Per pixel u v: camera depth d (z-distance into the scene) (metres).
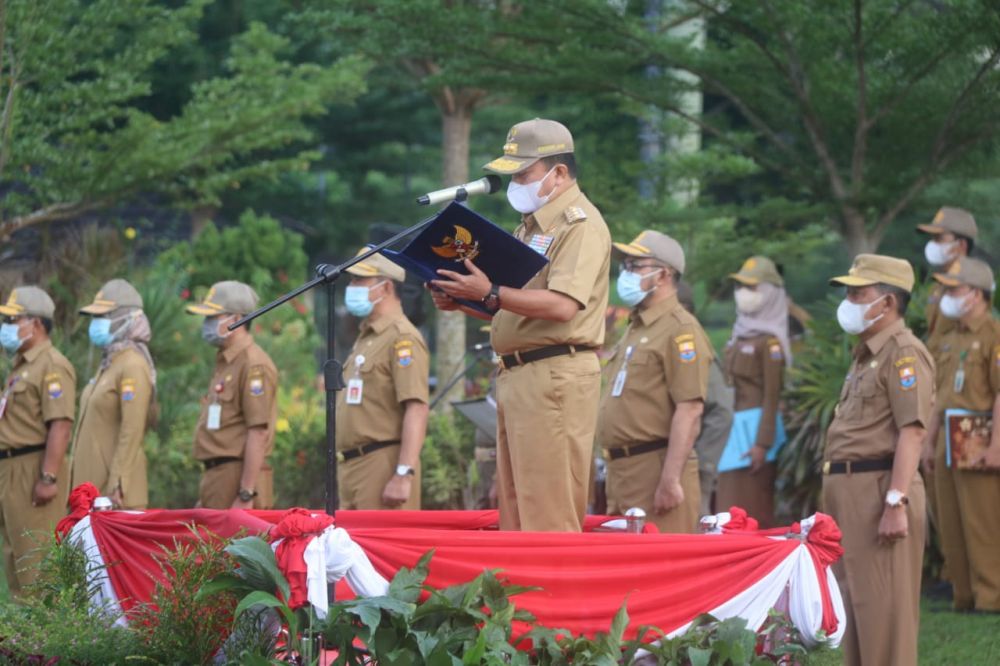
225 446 11.17
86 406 11.48
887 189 14.89
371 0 15.42
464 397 14.79
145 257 23.20
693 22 16.16
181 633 6.61
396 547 6.67
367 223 29.59
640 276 9.94
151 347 16.11
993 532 11.95
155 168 17.55
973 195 15.21
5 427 11.45
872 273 9.05
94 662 6.60
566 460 7.34
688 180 16.73
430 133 29.80
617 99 16.45
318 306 27.27
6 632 6.75
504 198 26.94
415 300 14.47
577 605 6.86
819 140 15.02
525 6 14.84
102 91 16.89
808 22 13.87
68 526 7.83
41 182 17.06
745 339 13.08
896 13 13.73
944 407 12.20
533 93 15.45
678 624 6.93
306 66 19.55
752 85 15.18
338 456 10.80
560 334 7.32
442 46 15.01
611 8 14.57
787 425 13.69
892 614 8.78
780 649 6.99
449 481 13.72
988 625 11.46
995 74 13.63
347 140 29.64
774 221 16.03
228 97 18.62
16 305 11.43
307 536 6.46
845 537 9.01
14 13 15.41
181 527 7.47
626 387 9.96
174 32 17.73
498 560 6.80
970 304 11.98
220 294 11.21
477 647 6.27
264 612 6.55
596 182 17.02
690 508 10.18
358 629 6.39
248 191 28.33
